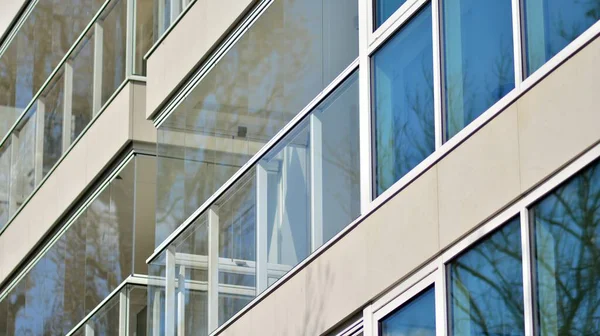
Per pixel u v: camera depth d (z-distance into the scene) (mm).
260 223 15461
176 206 17688
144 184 21219
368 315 13195
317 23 14836
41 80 24969
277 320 14828
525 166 11312
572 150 10852
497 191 11586
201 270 16750
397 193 12984
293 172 14859
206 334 16438
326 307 13914
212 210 16688
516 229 11344
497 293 11453
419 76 12953
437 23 12742
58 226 23828
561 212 10883
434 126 12625
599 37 10727
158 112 18812
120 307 20844
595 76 10703
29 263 25000
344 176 13898
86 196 22781
